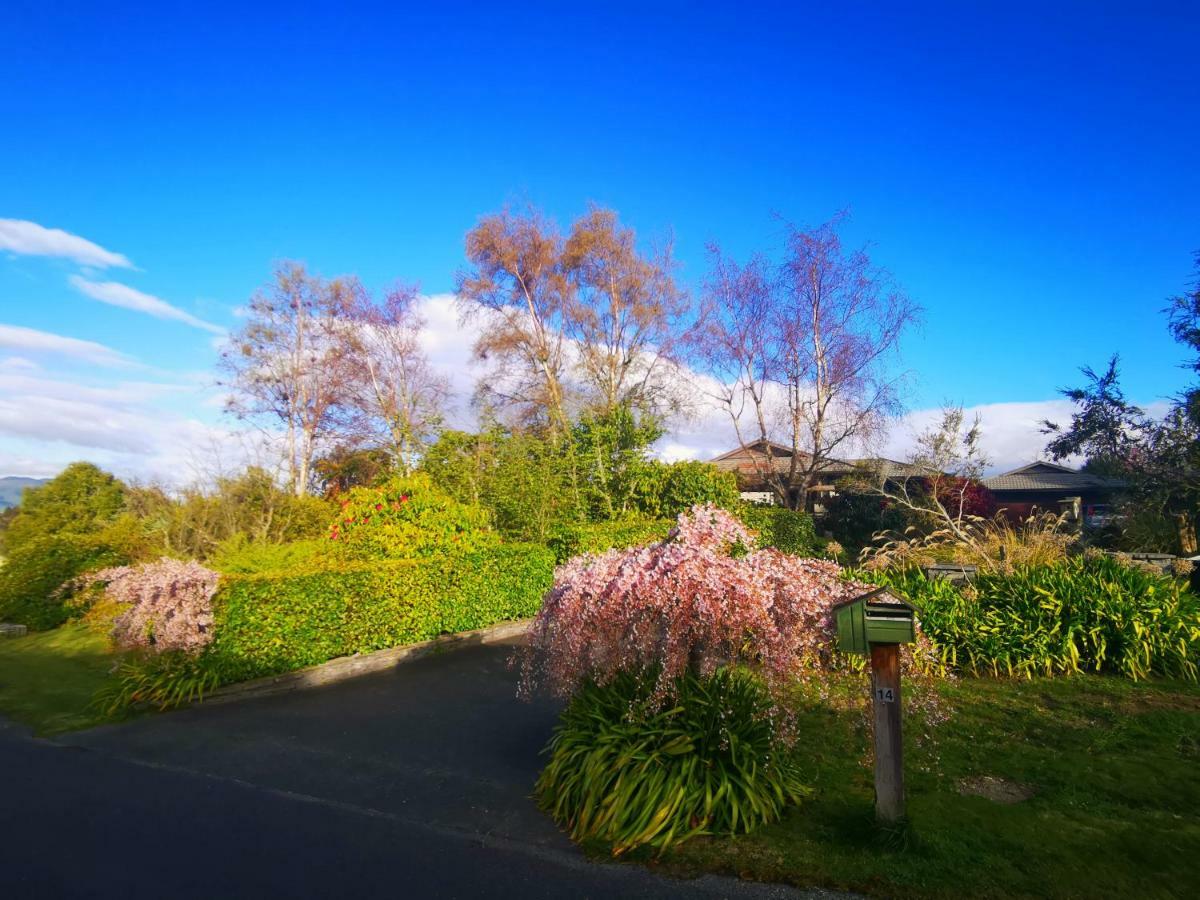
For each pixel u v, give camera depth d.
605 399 27.97
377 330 30.97
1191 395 14.76
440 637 10.71
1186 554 14.52
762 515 17.69
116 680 8.11
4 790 5.56
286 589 8.83
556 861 4.31
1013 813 4.65
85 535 13.45
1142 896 3.72
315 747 6.52
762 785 4.66
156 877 4.15
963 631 8.17
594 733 5.04
